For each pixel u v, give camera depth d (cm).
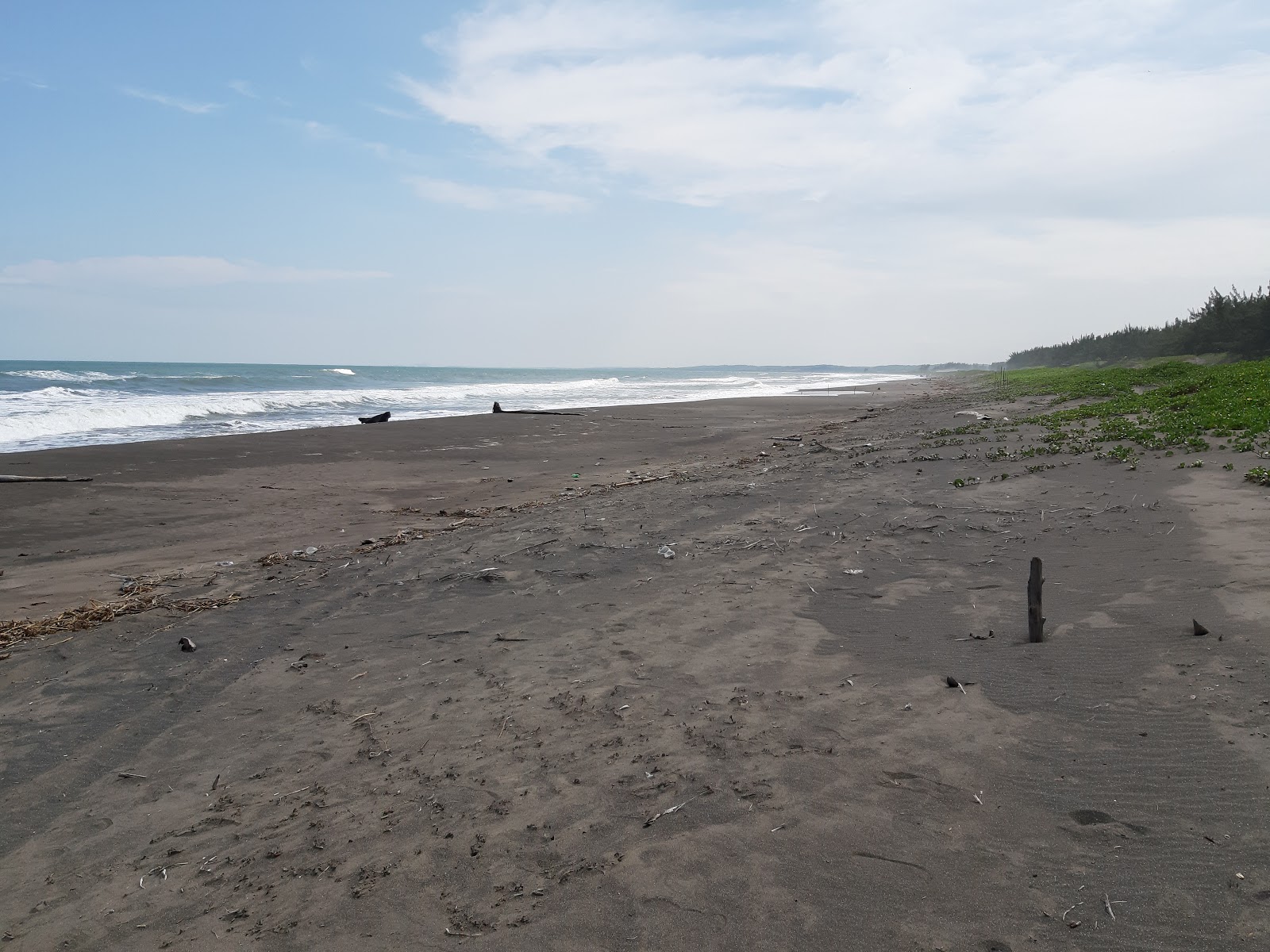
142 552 1164
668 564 954
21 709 653
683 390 7294
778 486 1402
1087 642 634
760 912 365
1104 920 344
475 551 1061
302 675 694
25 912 414
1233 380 2308
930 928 347
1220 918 338
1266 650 571
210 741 586
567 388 7731
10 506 1443
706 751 511
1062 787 445
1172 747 470
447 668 688
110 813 502
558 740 543
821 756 496
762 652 674
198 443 2322
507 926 370
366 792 498
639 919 366
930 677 602
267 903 404
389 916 385
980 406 3306
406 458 2152
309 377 8119
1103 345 7806
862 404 4734
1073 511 1056
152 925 396
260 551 1170
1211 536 868
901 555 935
